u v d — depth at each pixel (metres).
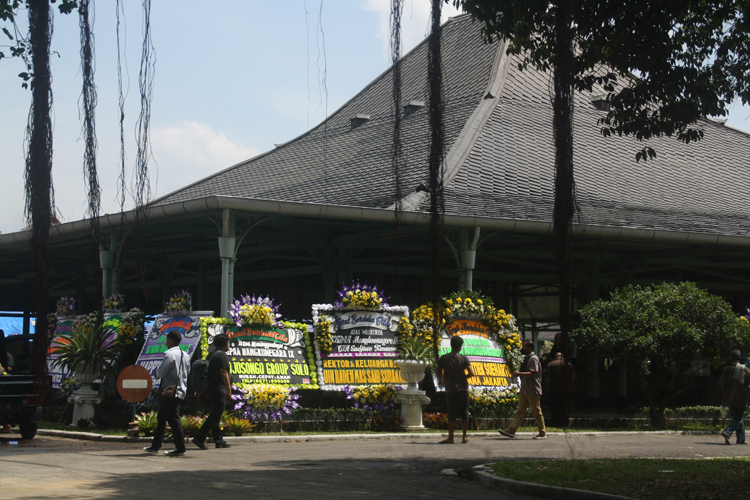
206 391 11.92
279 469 9.41
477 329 16.50
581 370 23.02
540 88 25.81
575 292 23.33
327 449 11.91
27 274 28.52
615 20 11.69
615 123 12.59
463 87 25.59
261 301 14.92
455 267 23.23
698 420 18.78
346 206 15.72
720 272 26.03
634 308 17.55
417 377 15.26
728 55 12.17
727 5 11.61
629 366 17.98
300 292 23.53
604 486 8.07
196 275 25.48
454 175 19.36
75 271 25.98
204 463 9.92
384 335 15.65
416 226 18.42
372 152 22.30
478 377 16.11
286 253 23.55
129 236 18.55
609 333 17.23
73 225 17.67
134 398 11.76
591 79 12.28
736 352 14.21
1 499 6.73
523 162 21.48
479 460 10.68
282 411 14.41
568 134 6.64
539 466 9.62
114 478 8.27
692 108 12.12
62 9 9.09
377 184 18.72
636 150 25.42
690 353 17.55
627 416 18.62
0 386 13.25
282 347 14.91
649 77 12.14
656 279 25.27
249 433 13.81
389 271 22.61
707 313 17.56
